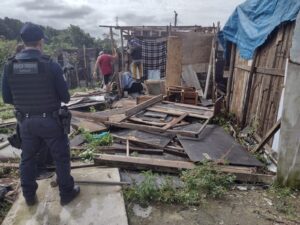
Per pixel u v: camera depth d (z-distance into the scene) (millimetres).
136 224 2828
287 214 3004
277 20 4449
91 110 7141
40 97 2602
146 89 9180
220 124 6145
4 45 16594
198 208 3086
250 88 5707
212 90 9297
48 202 3045
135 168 3846
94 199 3105
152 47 11000
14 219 2801
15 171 3891
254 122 5328
